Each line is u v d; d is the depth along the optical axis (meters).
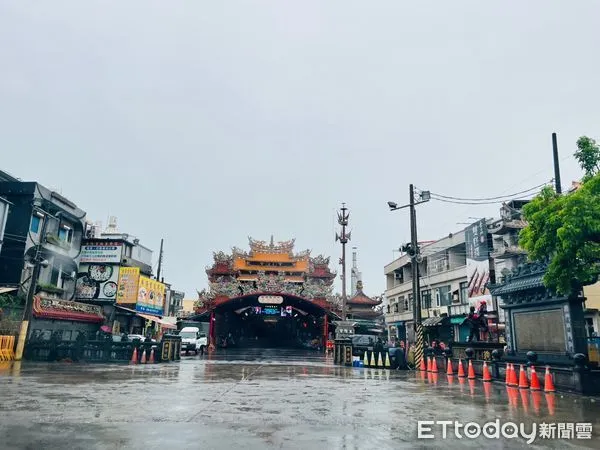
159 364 24.16
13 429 7.05
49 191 33.19
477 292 35.91
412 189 26.30
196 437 6.77
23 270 29.66
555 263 12.12
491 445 6.68
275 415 8.85
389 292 58.66
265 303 50.72
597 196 10.88
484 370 16.86
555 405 10.61
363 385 15.11
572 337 14.89
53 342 24.80
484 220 35.78
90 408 9.10
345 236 45.41
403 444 6.62
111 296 38.38
